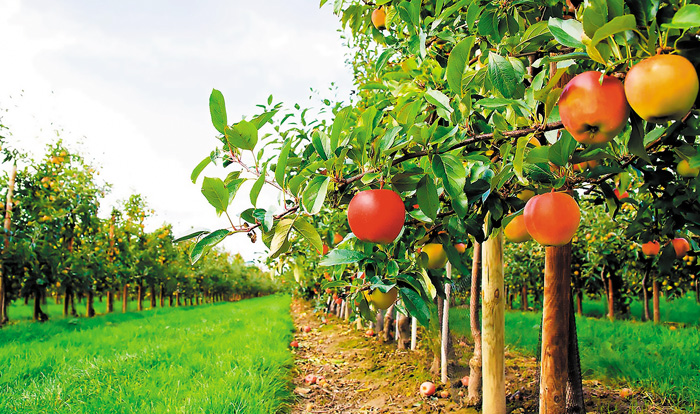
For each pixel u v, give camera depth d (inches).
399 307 103.2
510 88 56.5
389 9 109.7
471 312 157.9
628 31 37.9
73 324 389.7
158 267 696.4
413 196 77.9
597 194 94.1
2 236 369.7
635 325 293.3
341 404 178.4
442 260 85.6
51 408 142.9
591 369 180.2
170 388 161.5
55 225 424.2
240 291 1508.4
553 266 103.3
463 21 98.4
